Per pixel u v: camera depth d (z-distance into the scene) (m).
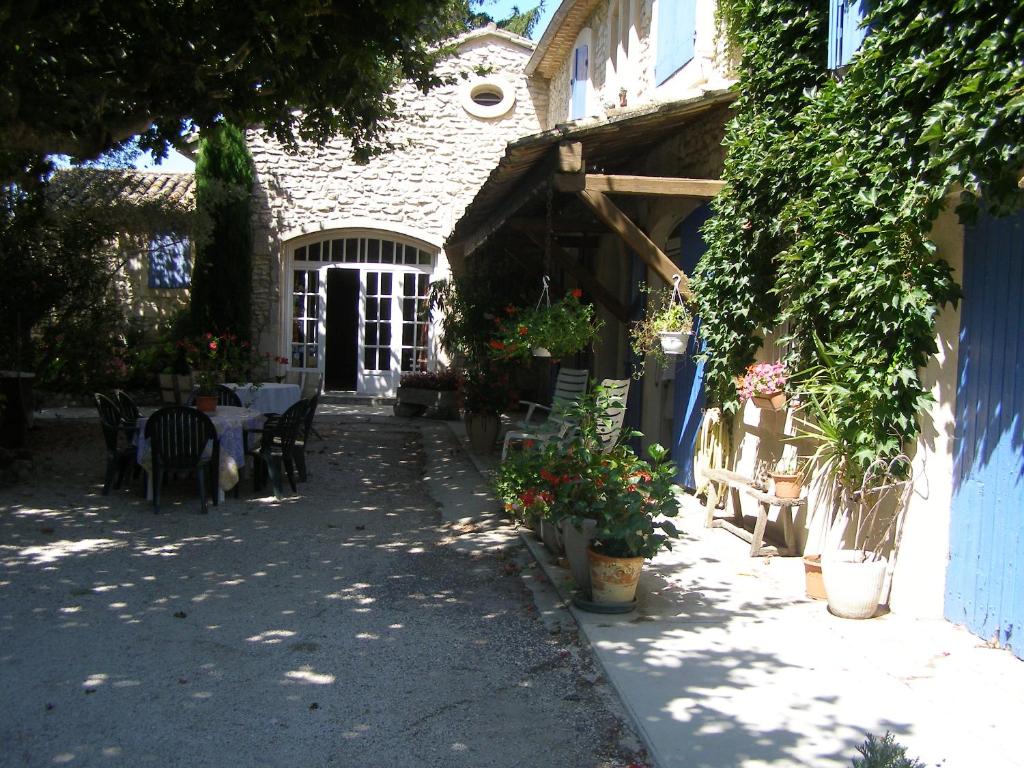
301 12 5.12
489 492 8.27
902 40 4.21
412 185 16.23
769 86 6.20
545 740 3.38
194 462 7.30
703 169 7.82
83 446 10.54
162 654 4.19
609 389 6.78
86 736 3.35
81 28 5.02
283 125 7.64
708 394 7.03
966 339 4.37
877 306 4.50
